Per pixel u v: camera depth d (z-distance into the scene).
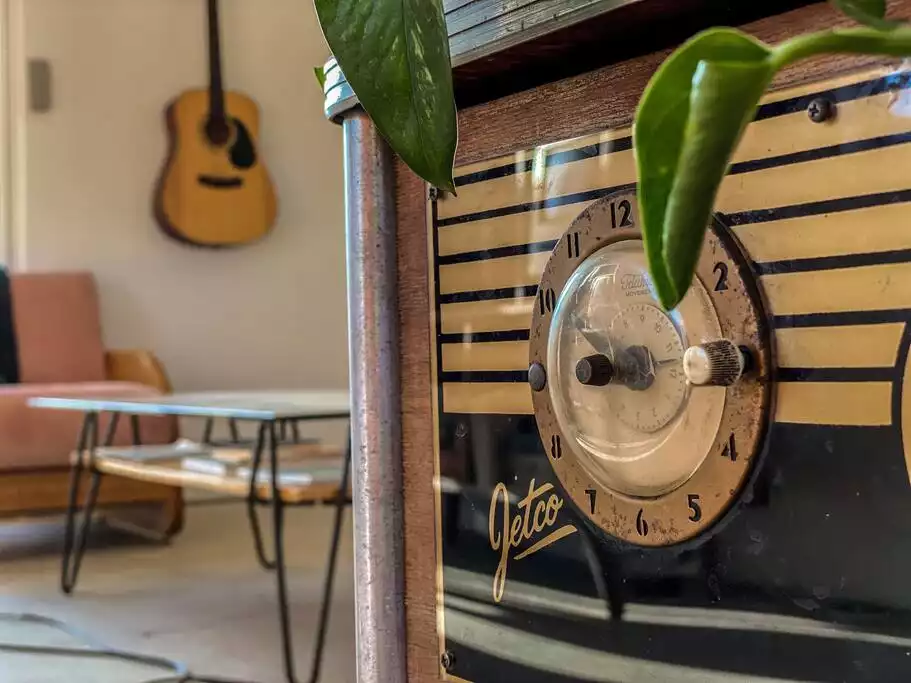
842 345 0.42
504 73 0.54
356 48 0.41
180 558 2.77
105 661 1.78
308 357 4.25
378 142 0.62
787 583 0.44
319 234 4.27
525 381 0.56
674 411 0.48
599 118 0.52
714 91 0.28
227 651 1.84
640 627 0.50
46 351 3.44
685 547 0.48
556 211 0.54
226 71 4.11
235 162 3.87
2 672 1.71
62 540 3.11
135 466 2.17
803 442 0.43
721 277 0.46
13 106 3.79
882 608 0.41
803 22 0.43
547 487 0.55
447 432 0.61
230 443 2.55
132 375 3.46
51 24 3.79
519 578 0.57
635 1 0.44
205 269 4.04
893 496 0.41
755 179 0.45
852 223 0.42
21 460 2.76
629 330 0.50
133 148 3.91
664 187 0.30
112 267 3.88
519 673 0.56
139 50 3.91
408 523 0.64
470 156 0.59
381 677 0.63
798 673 0.44
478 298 0.59
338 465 2.00
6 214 3.79
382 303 0.63
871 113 0.41
